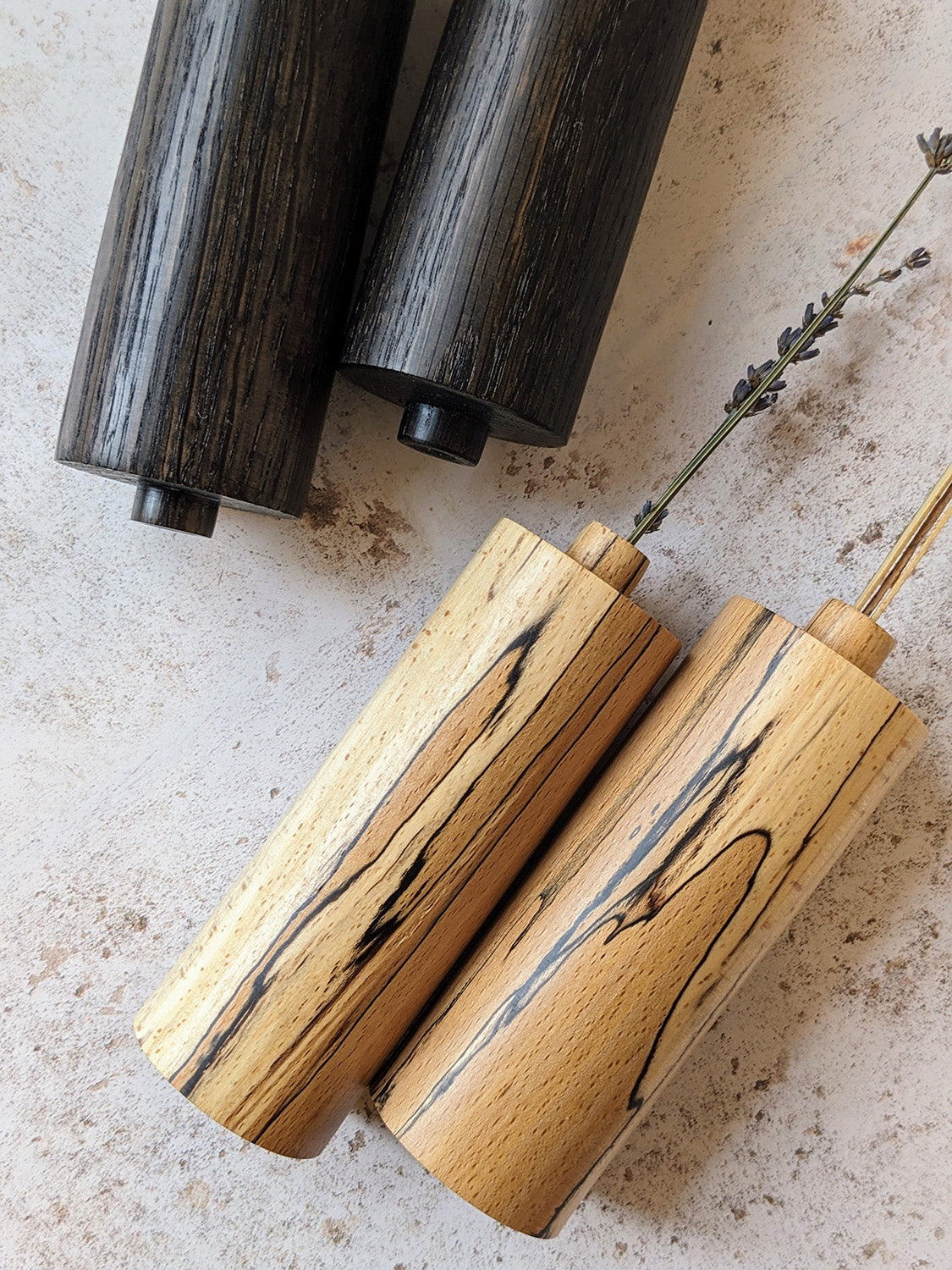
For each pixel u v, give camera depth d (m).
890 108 0.24
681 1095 0.25
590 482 0.25
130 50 0.23
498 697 0.19
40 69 0.23
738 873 0.19
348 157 0.19
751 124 0.24
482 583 0.19
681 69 0.20
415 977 0.20
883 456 0.24
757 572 0.24
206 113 0.18
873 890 0.25
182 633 0.24
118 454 0.19
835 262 0.24
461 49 0.19
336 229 0.20
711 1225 0.25
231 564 0.24
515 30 0.19
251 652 0.24
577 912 0.19
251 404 0.19
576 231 0.19
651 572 0.25
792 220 0.24
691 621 0.24
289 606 0.25
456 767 0.19
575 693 0.19
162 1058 0.20
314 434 0.21
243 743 0.25
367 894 0.19
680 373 0.24
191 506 0.21
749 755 0.19
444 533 0.25
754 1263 0.25
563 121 0.19
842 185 0.24
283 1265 0.24
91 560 0.24
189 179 0.18
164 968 0.24
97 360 0.19
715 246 0.24
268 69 0.18
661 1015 0.19
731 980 0.19
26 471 0.24
